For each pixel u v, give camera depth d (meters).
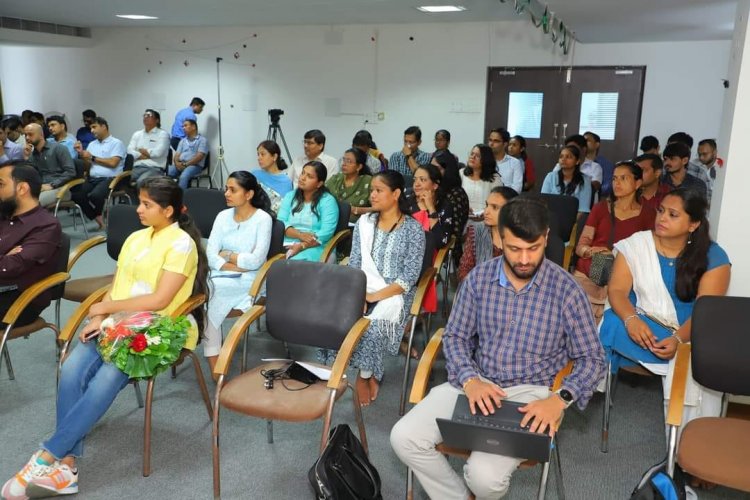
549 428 1.79
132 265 2.60
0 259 2.80
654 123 7.72
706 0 5.02
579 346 2.00
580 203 5.28
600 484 2.41
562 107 7.97
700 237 2.42
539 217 1.85
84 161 6.84
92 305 2.67
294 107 9.09
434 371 3.44
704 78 7.45
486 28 8.03
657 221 2.46
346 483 2.03
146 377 2.35
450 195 4.09
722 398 2.38
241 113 9.38
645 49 7.59
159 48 9.59
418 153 6.67
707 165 6.33
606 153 7.95
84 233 6.41
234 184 3.35
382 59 8.52
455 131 8.40
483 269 2.12
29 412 2.89
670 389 2.14
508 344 2.06
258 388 2.28
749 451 1.83
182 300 2.62
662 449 2.67
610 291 2.62
